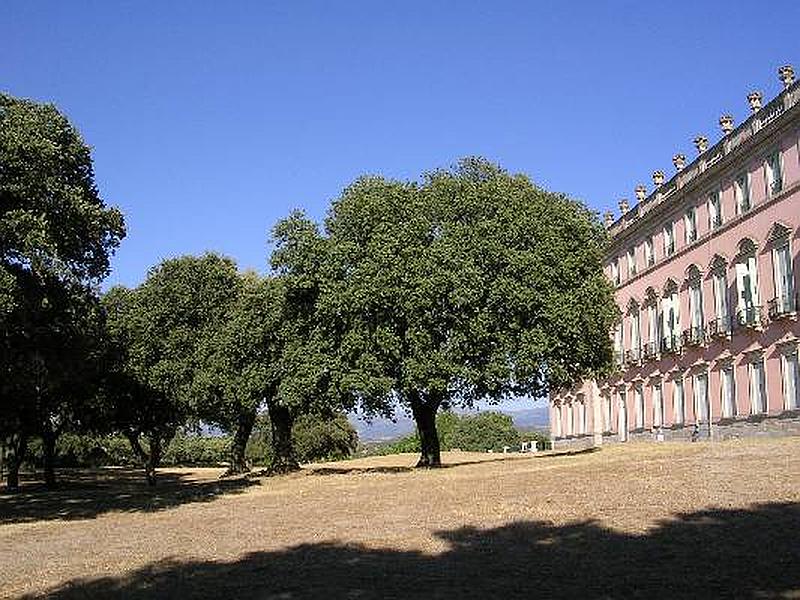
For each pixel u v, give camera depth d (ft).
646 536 47.57
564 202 126.00
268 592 38.65
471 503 69.41
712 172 154.71
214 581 42.45
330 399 120.57
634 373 193.47
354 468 154.10
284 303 126.21
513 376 110.93
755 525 47.62
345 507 75.56
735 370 148.97
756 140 138.82
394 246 110.01
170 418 155.22
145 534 65.31
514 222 112.88
